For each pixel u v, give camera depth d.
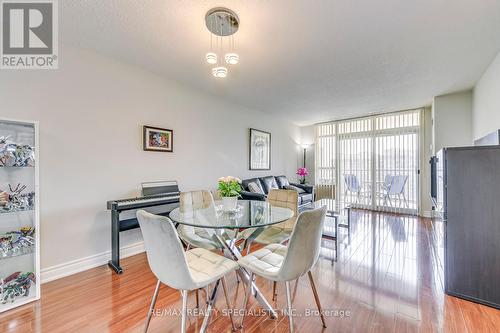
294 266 1.39
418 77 3.16
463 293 1.91
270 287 2.13
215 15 1.86
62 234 2.31
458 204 1.93
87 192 2.49
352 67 2.86
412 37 2.20
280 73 3.04
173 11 1.84
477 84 3.32
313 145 6.62
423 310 1.77
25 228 1.94
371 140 5.56
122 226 2.55
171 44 2.35
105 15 1.89
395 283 2.19
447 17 1.90
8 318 1.66
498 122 2.56
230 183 2.12
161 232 1.26
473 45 2.35
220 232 2.06
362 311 1.76
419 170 4.92
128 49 2.46
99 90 2.58
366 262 2.67
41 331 1.54
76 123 2.41
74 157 2.40
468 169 1.89
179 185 3.44
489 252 1.82
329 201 4.84
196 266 1.54
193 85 3.53
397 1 1.72
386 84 3.43
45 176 2.21
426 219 4.66
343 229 3.96
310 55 2.55
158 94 3.16
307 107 4.80
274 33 2.13
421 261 2.69
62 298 1.92
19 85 2.08
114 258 2.47
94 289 2.07
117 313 1.73
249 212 2.11
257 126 5.09
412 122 5.00
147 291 2.04
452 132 3.80
